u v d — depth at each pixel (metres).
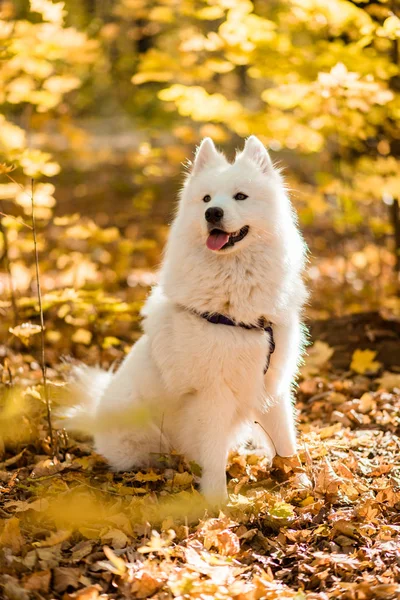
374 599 2.74
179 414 4.05
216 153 4.27
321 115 6.67
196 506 3.60
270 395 3.97
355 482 3.79
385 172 7.00
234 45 6.52
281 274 3.88
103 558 3.07
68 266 7.08
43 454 4.44
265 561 3.09
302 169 14.32
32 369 5.96
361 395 5.45
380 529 3.32
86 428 4.42
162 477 3.99
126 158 17.19
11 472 4.09
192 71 7.22
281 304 3.88
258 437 4.34
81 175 16.41
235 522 3.42
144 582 2.82
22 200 6.02
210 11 7.05
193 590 2.75
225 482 3.86
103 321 6.17
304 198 7.48
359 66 6.29
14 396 4.38
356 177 7.46
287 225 3.97
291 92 6.30
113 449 4.25
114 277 8.84
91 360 6.23
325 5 6.06
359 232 10.04
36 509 3.48
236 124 7.05
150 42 13.52
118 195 14.73
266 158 4.07
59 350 6.54
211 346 3.72
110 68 13.05
